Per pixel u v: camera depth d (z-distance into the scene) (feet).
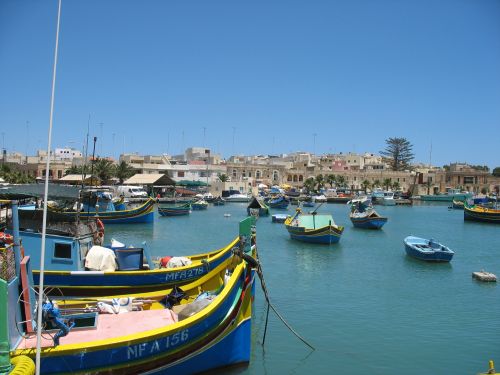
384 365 49.34
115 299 47.73
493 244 149.38
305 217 148.87
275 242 139.33
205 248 128.06
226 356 43.93
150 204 175.22
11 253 35.91
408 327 61.52
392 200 367.66
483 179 496.64
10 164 368.07
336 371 47.67
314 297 76.02
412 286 85.15
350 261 109.91
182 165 400.47
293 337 56.90
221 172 426.10
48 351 33.63
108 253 56.18
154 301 50.90
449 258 108.47
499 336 58.44
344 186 474.49
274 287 82.58
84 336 38.83
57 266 53.93
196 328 40.22
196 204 274.36
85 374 34.76
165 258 64.85
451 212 301.22
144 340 36.70
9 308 33.73
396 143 518.37
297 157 577.43
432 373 47.67
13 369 30.99
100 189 174.09
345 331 59.57
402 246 135.33
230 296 44.09
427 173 506.48
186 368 40.55
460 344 55.67
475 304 73.26
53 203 96.89
